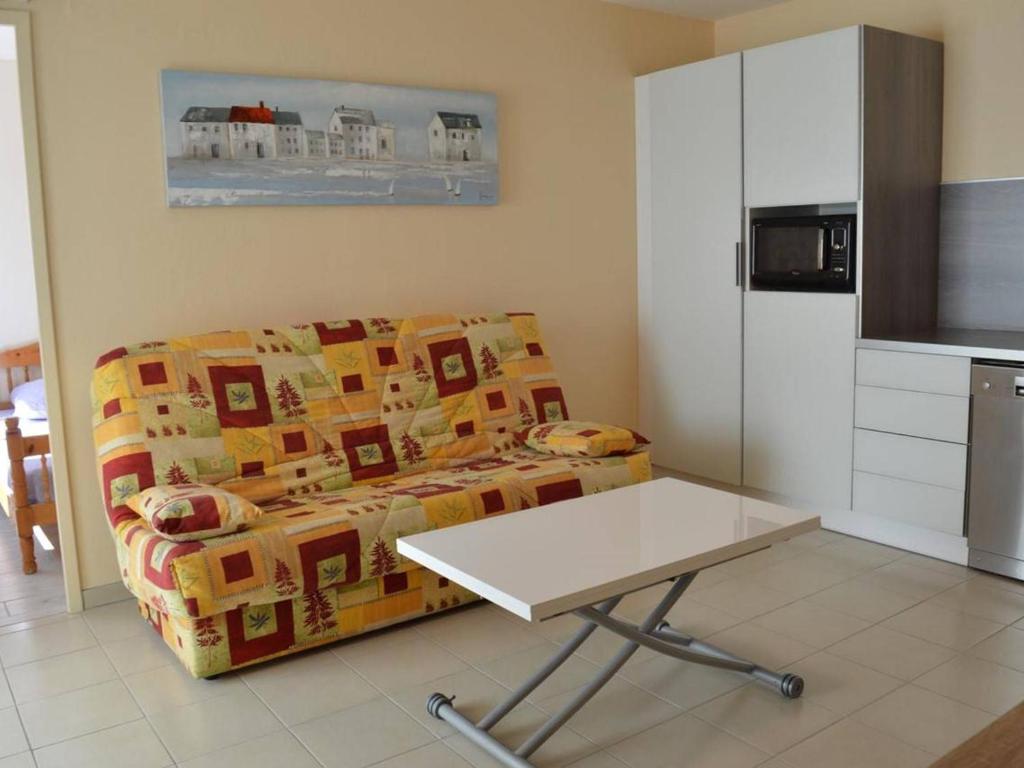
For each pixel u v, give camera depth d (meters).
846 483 4.11
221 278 3.80
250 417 3.52
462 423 3.98
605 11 4.81
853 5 4.57
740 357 4.54
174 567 2.79
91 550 3.61
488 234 4.52
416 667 3.03
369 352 3.86
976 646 3.06
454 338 4.09
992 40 4.06
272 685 2.93
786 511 2.78
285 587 2.97
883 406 3.92
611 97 4.88
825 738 2.53
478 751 2.52
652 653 3.08
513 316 4.32
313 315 4.04
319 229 4.02
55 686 2.96
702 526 2.64
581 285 4.88
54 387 3.48
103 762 2.52
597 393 5.00
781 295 4.30
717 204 4.57
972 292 4.24
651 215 4.95
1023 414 3.46
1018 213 4.05
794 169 4.20
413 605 3.32
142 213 3.61
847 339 4.04
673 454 4.98
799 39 4.11
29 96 3.34
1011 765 1.44
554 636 3.25
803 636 3.17
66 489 3.53
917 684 2.82
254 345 3.64
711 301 4.66
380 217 4.18
